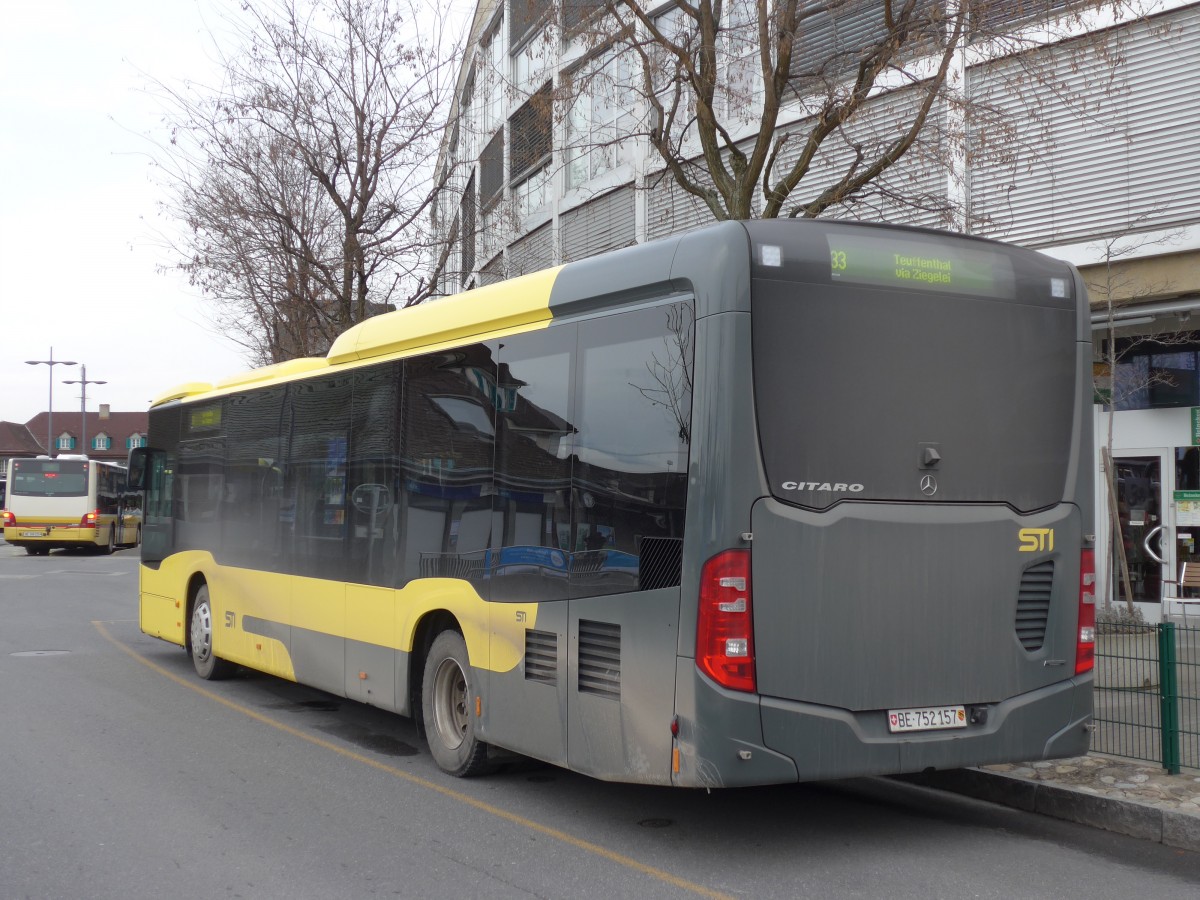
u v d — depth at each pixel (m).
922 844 6.25
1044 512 6.42
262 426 10.95
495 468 7.28
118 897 5.33
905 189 13.20
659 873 5.72
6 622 18.19
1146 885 5.54
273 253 21.95
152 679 12.29
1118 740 7.45
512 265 23.23
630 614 6.01
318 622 9.53
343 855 6.01
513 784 7.66
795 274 5.82
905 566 5.98
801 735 5.66
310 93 20.78
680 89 12.18
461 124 23.86
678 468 5.80
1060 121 13.47
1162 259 12.88
